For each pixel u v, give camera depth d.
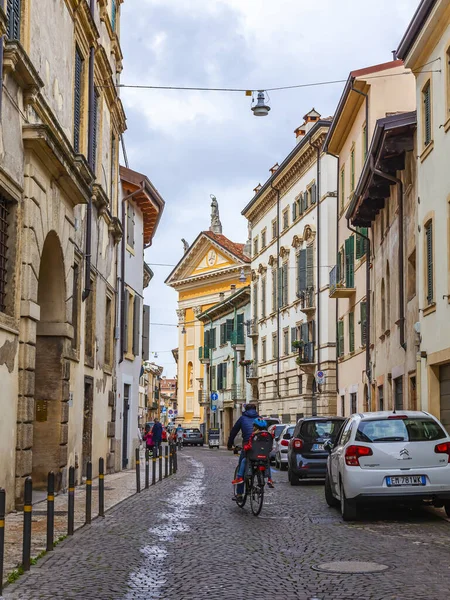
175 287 91.81
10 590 8.15
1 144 13.39
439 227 19.97
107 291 25.56
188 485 22.39
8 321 14.08
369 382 30.86
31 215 15.08
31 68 14.21
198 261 88.62
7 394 14.07
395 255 25.95
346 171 37.41
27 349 14.84
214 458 45.09
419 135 21.89
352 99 34.06
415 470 13.20
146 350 34.66
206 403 81.44
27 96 14.69
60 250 17.70
